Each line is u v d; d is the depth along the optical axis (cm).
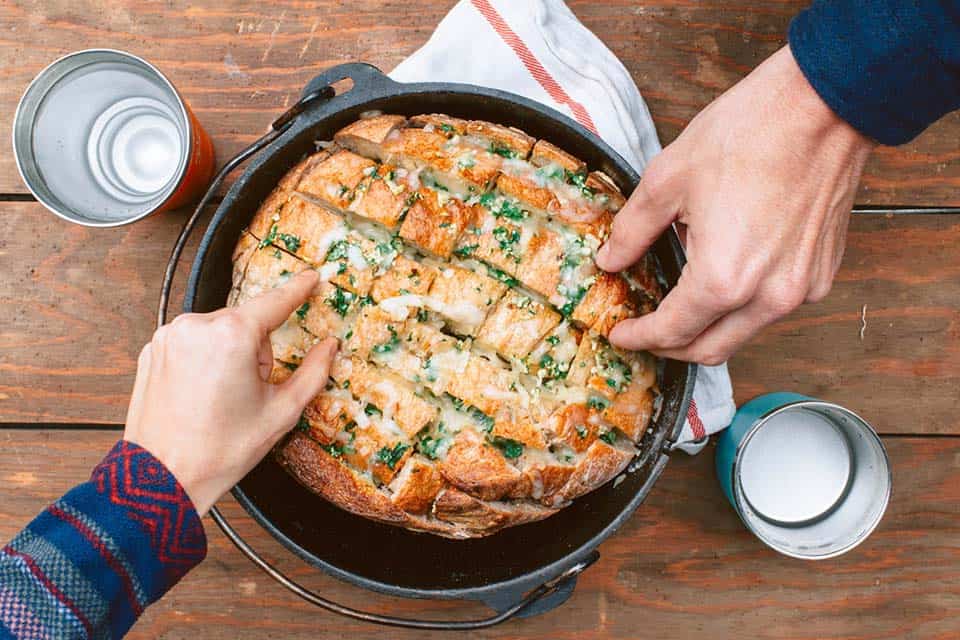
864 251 71
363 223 59
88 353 69
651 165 56
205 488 53
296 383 55
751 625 71
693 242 54
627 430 60
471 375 58
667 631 70
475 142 61
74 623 52
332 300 58
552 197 59
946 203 71
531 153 61
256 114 69
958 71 49
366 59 69
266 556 69
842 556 71
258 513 59
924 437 71
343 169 59
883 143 52
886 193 71
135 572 52
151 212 62
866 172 71
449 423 58
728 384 68
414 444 58
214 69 69
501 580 62
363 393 58
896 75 49
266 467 63
